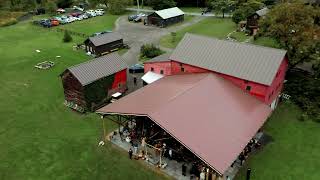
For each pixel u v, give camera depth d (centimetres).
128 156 3803
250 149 3859
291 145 3994
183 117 3506
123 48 7550
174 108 3581
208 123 3519
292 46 5322
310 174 3516
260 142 4050
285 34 5331
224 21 9888
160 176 3484
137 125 4031
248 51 4409
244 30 8562
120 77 5253
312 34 5106
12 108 4891
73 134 4250
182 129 3356
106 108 3972
